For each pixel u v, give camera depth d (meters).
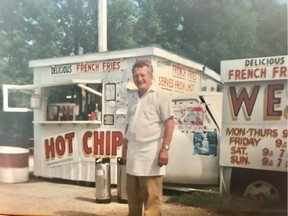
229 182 4.64
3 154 6.59
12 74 8.88
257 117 4.44
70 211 4.61
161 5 7.26
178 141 5.21
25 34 8.78
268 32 5.95
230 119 4.61
